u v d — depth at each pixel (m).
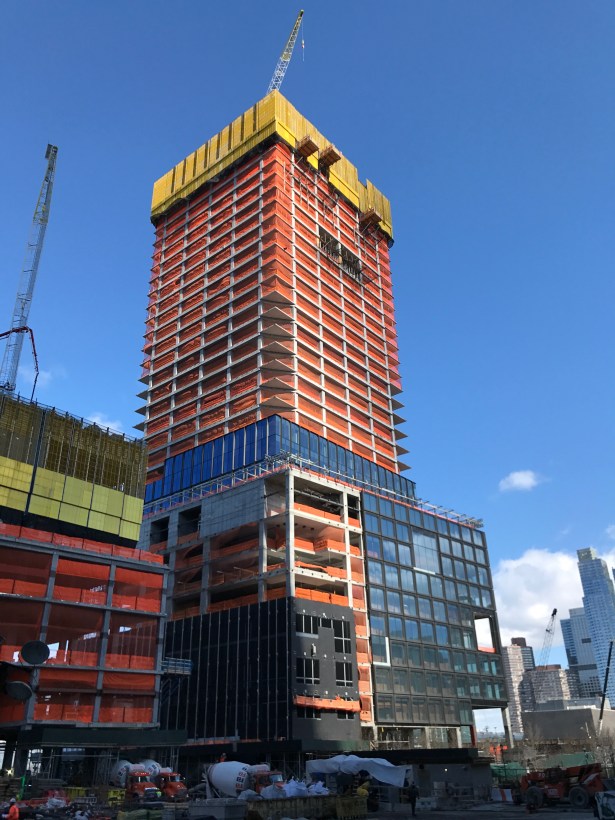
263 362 117.62
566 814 35.75
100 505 68.25
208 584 87.81
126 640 58.53
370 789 44.19
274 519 84.62
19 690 49.69
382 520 96.31
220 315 127.88
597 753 80.69
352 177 157.75
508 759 88.56
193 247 143.75
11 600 53.28
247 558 86.19
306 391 118.69
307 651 73.56
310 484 90.44
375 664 83.25
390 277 160.38
